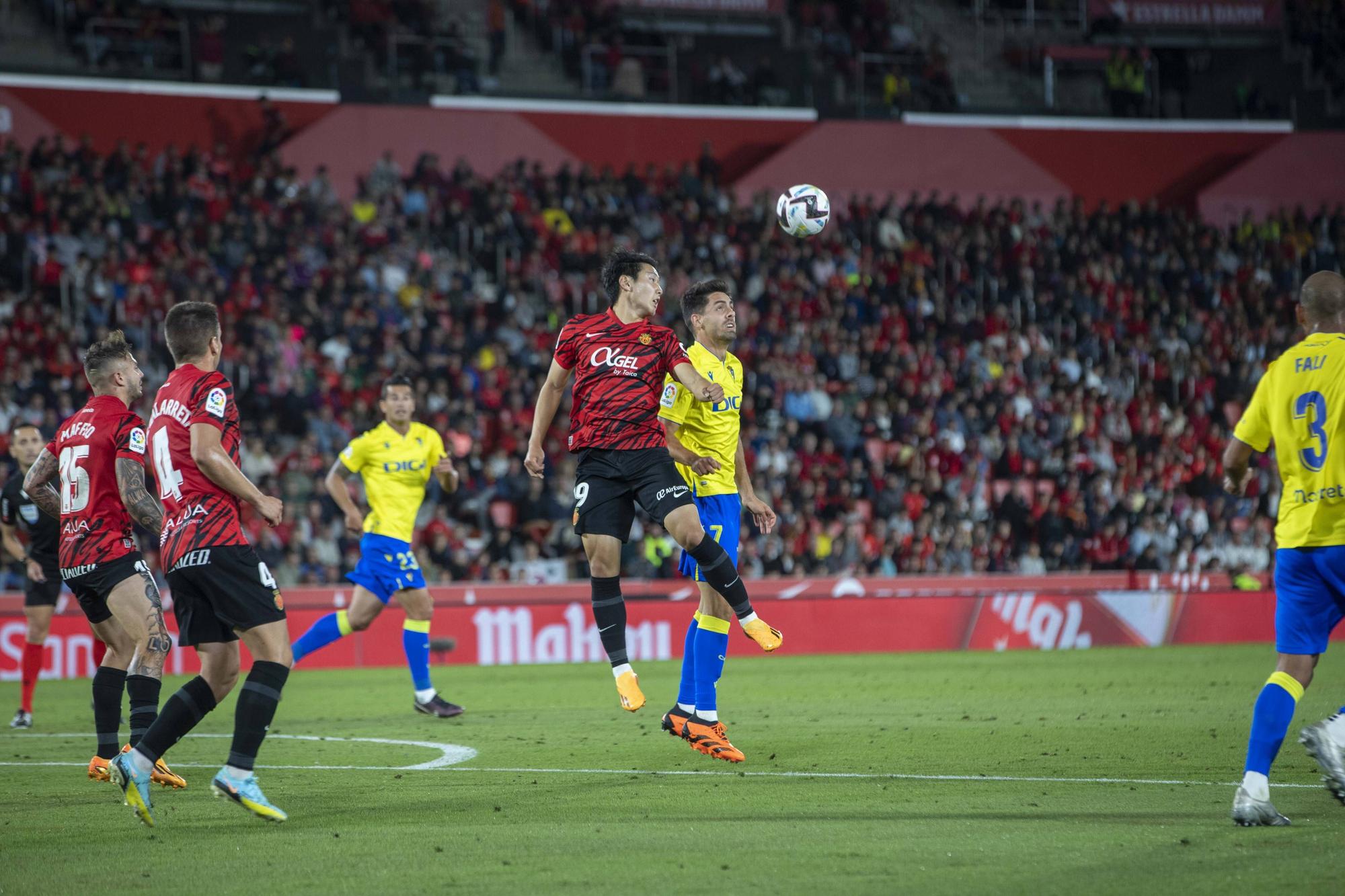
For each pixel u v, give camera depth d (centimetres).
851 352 9019
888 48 11675
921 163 11406
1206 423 9325
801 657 6253
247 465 7069
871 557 7425
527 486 7494
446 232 9488
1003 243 10444
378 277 8862
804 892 1480
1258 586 7425
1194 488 8725
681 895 1473
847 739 2914
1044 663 5609
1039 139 11606
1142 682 4541
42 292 8044
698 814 1989
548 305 9225
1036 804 2045
